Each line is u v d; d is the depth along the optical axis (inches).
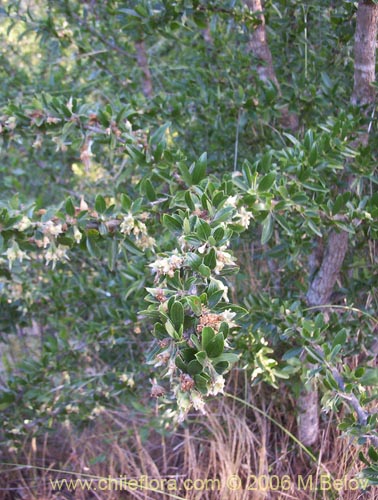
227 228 53.3
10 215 63.2
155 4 82.6
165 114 88.3
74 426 104.7
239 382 102.1
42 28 101.6
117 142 74.2
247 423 102.6
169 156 69.9
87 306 102.7
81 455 108.0
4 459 107.3
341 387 62.2
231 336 72.1
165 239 80.4
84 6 107.7
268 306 78.9
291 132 90.9
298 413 93.0
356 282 84.0
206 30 100.1
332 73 90.9
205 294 42.4
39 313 103.5
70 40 103.4
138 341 95.2
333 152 71.1
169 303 42.2
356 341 84.5
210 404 102.0
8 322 102.5
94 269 107.6
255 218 69.0
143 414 102.8
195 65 101.7
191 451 98.2
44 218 63.8
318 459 91.0
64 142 75.9
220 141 93.9
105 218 66.6
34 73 131.6
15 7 102.6
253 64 88.5
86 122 71.9
